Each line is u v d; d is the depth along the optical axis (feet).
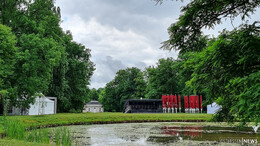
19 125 26.30
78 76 136.15
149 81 172.35
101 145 26.43
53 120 55.67
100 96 311.47
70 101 136.05
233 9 14.90
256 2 14.14
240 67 14.21
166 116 78.48
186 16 14.99
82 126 53.78
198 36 16.26
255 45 12.75
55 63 76.43
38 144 19.92
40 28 73.36
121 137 33.68
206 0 14.10
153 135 36.35
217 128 49.19
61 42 93.40
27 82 68.64
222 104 18.33
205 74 16.87
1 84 59.98
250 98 12.16
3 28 58.65
